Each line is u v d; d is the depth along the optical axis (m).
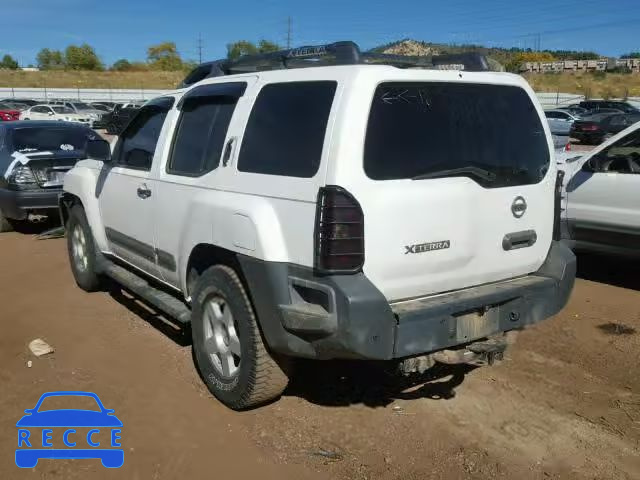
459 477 3.32
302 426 3.80
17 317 5.68
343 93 3.25
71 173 6.24
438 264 3.46
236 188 3.76
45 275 7.08
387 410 4.00
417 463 3.44
